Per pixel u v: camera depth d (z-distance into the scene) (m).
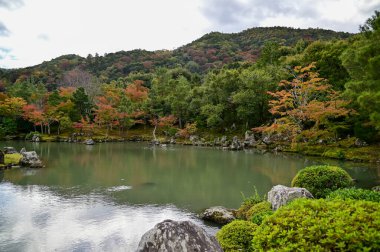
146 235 4.29
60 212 12.20
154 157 27.78
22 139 44.84
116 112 46.28
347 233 3.28
